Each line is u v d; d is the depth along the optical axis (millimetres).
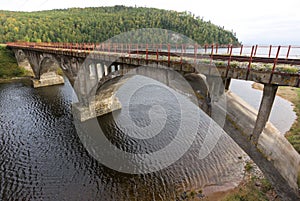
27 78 64625
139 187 21031
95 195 19969
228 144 27859
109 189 20719
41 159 24828
